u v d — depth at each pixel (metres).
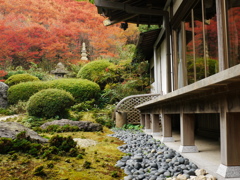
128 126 7.70
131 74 10.82
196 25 4.64
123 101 8.12
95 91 11.02
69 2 22.17
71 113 9.27
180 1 5.65
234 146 2.08
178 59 6.21
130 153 3.52
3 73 13.66
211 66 4.07
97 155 3.18
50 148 2.86
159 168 2.62
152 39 8.98
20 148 2.72
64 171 2.25
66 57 18.89
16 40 17.14
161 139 4.43
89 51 21.92
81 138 4.68
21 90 10.28
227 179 2.01
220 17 3.37
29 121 7.65
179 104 3.35
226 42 3.34
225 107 2.08
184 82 5.51
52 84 10.56
